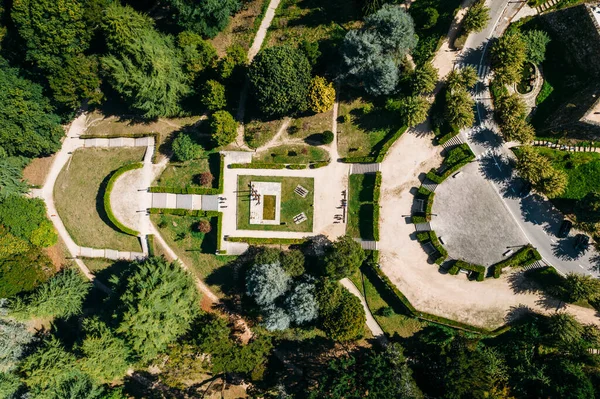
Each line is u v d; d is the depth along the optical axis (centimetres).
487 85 5672
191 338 5978
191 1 5609
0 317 6044
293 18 6047
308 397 5525
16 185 6488
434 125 5738
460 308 5844
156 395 6650
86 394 5903
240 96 6159
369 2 5519
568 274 5550
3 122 5838
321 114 6006
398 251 5906
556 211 5619
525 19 5544
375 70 5350
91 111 6644
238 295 6269
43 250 6788
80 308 6425
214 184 6244
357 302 5644
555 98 5616
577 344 5447
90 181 6619
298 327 5959
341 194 6006
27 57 5759
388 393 5178
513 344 5728
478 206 5716
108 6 5594
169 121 6394
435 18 5506
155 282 5584
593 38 5134
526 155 5347
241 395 6544
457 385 5244
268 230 6122
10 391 5978
